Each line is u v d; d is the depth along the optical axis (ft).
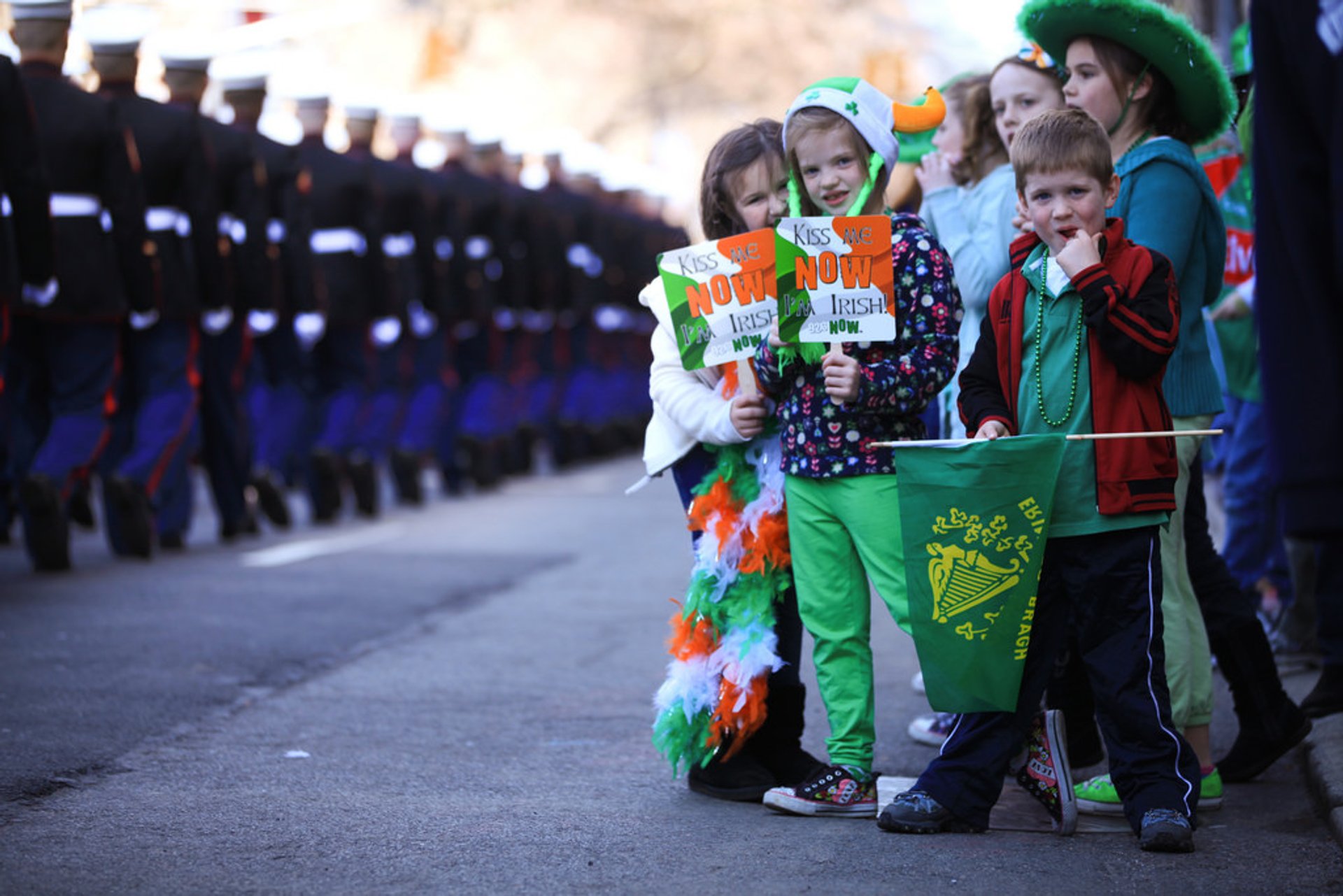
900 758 31.99
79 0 66.74
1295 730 29.53
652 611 49.78
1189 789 25.48
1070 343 25.90
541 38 219.82
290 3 133.90
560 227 102.47
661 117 230.07
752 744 29.35
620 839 25.94
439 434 83.82
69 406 55.83
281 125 82.23
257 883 23.40
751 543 28.17
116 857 24.64
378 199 76.59
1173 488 25.79
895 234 27.37
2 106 50.26
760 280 27.86
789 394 27.63
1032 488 25.34
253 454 69.21
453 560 61.21
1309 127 16.29
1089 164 25.70
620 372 118.11
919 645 25.95
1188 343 28.78
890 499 26.84
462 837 25.98
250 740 32.89
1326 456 16.12
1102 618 25.68
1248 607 29.84
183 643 42.75
